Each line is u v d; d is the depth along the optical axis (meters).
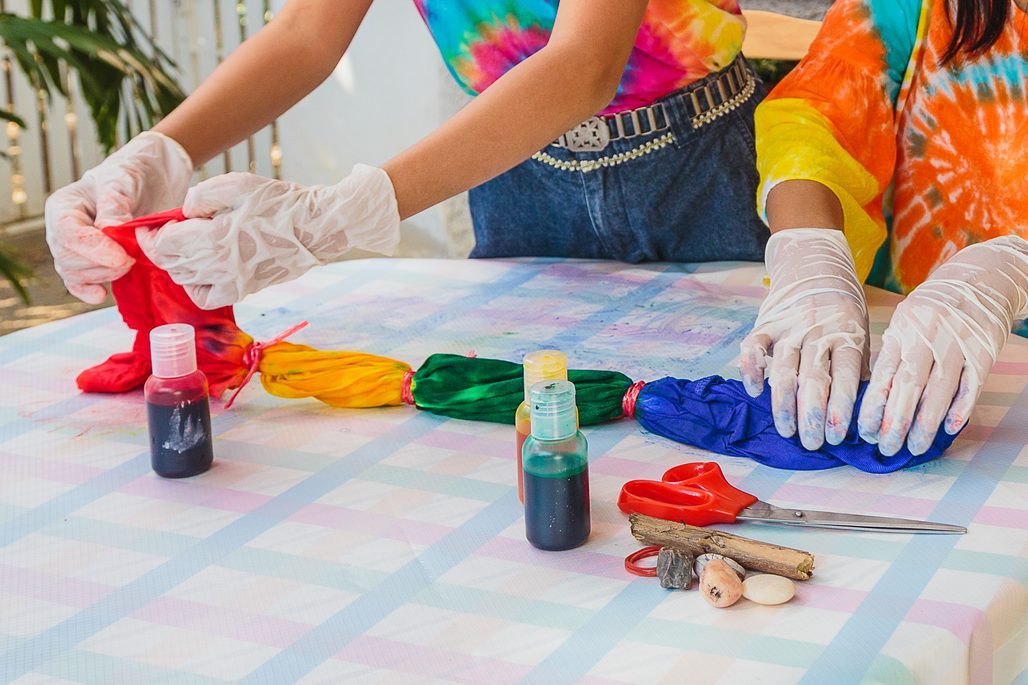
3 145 4.48
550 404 0.98
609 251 1.83
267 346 1.34
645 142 1.68
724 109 1.69
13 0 4.31
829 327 1.20
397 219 1.26
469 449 1.22
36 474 1.21
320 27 1.58
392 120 3.85
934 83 1.54
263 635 0.91
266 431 1.29
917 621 0.88
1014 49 1.46
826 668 0.83
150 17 4.42
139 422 1.33
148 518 1.11
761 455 1.16
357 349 1.49
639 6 1.31
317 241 1.25
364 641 0.89
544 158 1.74
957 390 1.13
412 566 1.00
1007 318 1.20
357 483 1.16
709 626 0.89
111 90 2.96
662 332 1.49
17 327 3.71
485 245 1.88
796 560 0.94
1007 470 1.12
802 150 1.47
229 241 1.21
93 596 0.98
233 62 1.56
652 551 0.99
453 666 0.86
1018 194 1.50
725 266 1.76
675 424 1.20
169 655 0.89
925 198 1.59
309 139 4.05
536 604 0.93
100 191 1.44
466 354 1.45
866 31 1.56
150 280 1.34
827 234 1.35
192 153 1.54
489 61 1.71
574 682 0.83
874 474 1.13
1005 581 0.92
